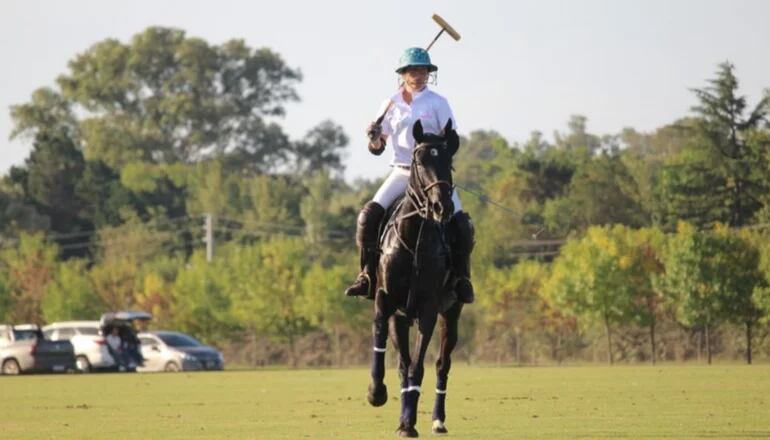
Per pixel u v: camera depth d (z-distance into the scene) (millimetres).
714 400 34938
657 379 48500
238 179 174750
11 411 35469
